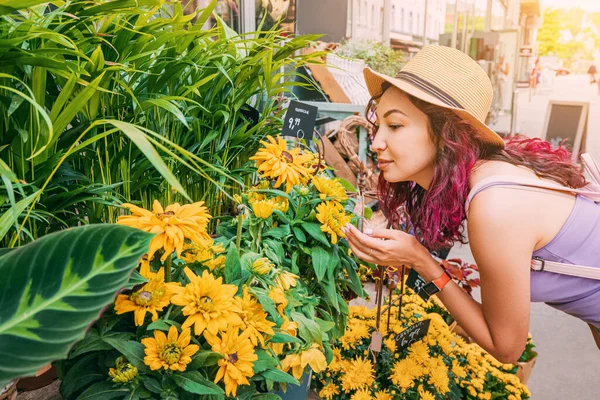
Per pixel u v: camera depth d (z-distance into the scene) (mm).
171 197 1080
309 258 1053
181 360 571
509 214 799
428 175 975
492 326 877
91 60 680
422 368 1221
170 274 678
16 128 665
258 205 896
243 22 2973
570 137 4340
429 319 1312
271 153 1031
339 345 1257
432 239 945
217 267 741
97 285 432
